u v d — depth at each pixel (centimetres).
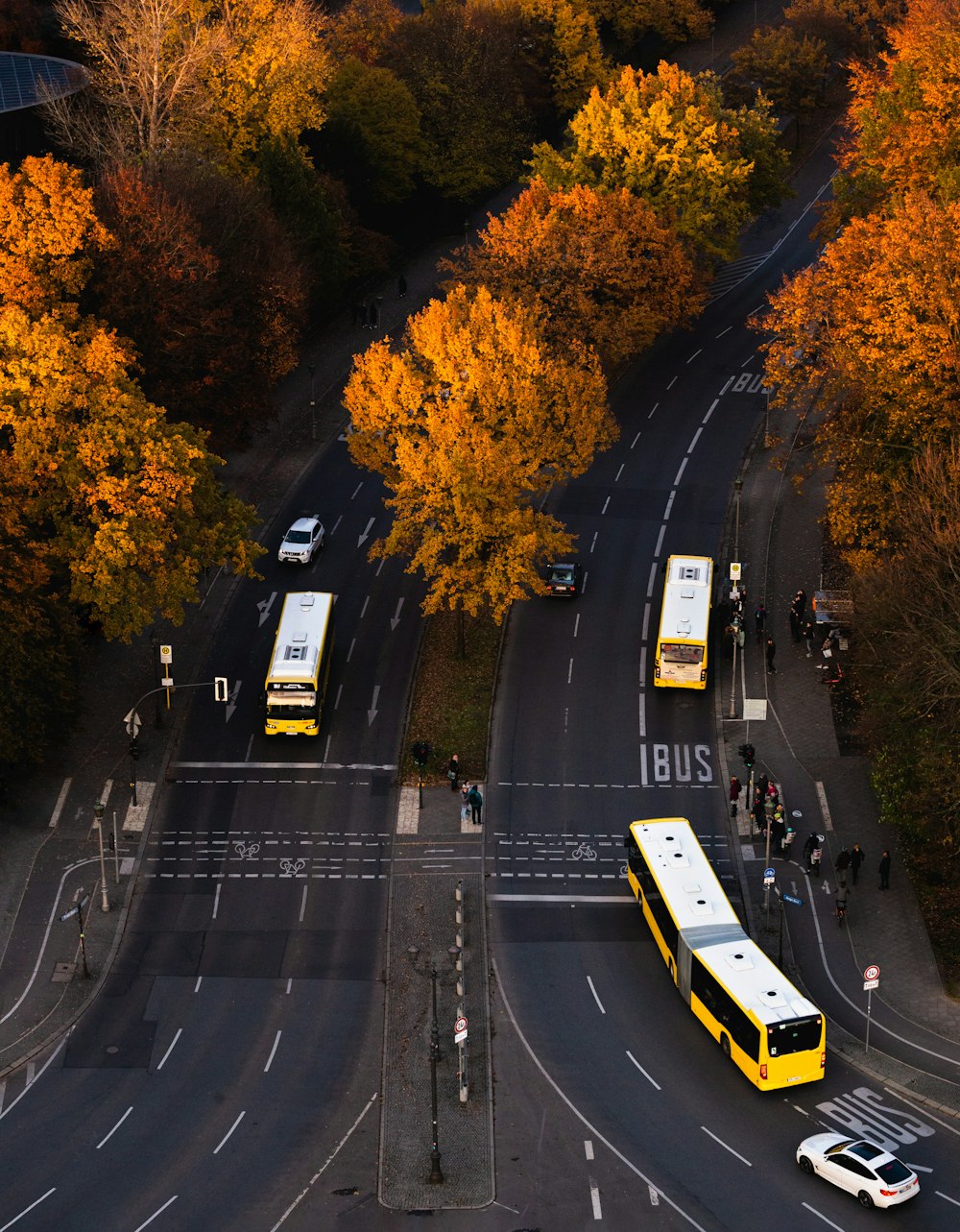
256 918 10269
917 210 11931
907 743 10075
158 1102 8888
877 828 10950
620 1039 9281
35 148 15912
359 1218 8144
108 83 15838
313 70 16950
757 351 16800
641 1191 8250
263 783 11369
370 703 12150
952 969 9775
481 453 11838
